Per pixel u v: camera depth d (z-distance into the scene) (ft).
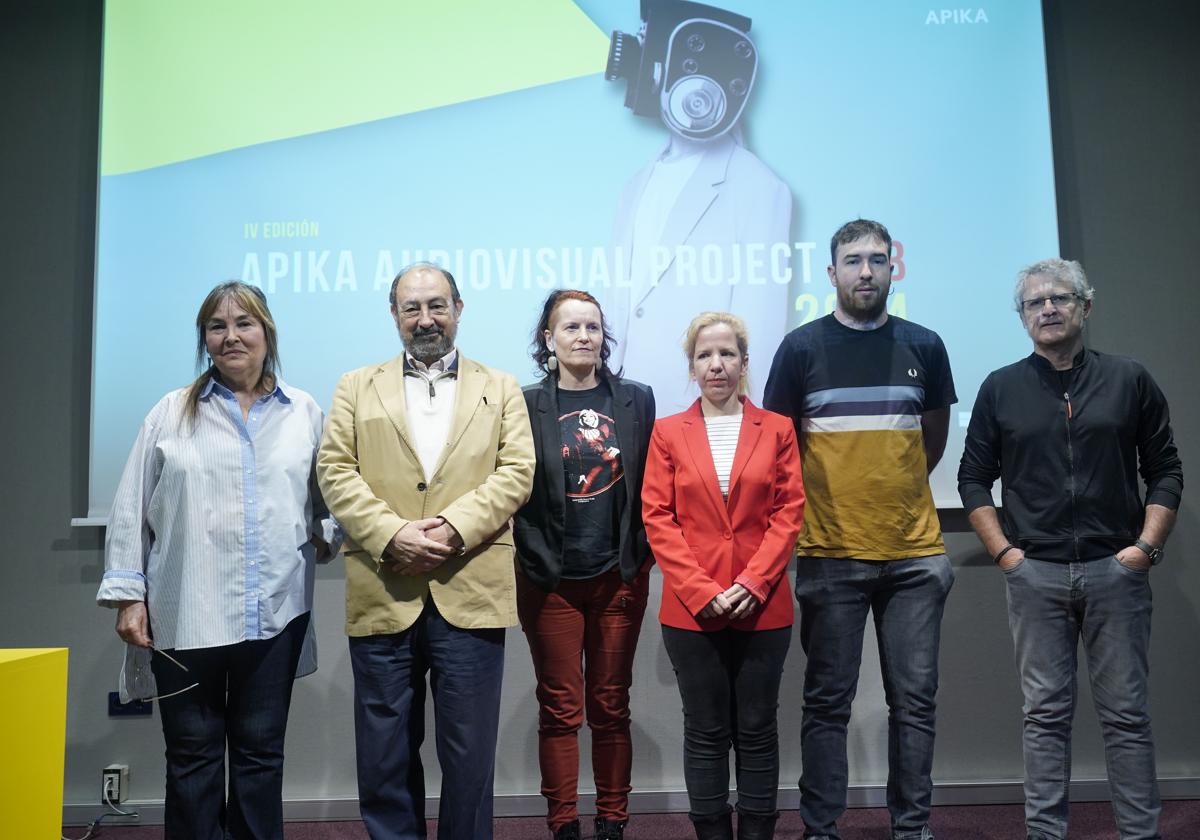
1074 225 9.89
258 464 6.68
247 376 6.82
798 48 9.82
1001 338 9.52
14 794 5.11
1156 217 9.92
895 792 7.36
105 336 9.41
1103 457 7.29
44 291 9.74
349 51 9.81
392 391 6.89
